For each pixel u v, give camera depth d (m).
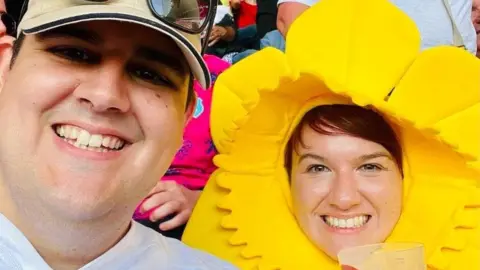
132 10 0.44
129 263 0.52
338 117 0.63
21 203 0.46
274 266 0.67
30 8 0.46
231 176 0.70
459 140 0.65
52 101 0.44
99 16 0.43
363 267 0.48
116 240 0.51
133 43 0.45
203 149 0.81
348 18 0.68
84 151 0.45
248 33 1.32
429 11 0.90
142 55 0.46
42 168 0.45
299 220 0.67
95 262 0.49
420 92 0.66
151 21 0.44
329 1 0.69
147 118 0.47
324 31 0.69
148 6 0.45
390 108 0.58
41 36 0.45
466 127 0.65
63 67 0.44
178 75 0.49
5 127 0.45
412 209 0.64
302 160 0.65
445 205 0.63
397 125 0.63
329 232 0.64
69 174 0.45
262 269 0.67
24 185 0.45
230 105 0.73
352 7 0.68
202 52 0.53
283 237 0.68
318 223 0.65
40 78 0.44
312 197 0.65
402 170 0.65
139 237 0.53
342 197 0.62
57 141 0.45
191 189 0.79
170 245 0.56
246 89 0.72
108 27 0.45
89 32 0.45
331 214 0.64
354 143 0.63
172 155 0.50
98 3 0.44
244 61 0.73
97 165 0.45
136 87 0.46
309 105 0.65
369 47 0.68
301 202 0.66
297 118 0.66
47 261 0.49
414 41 0.68
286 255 0.67
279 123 0.68
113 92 0.44
